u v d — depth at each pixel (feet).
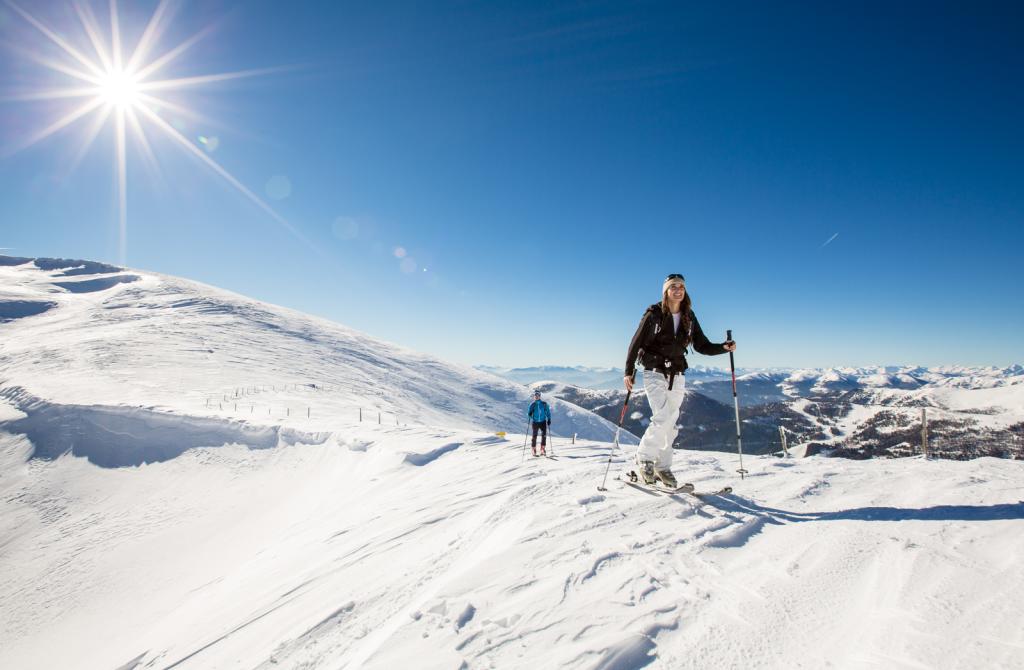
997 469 14.03
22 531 72.79
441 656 5.97
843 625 6.01
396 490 31.78
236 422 89.25
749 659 5.45
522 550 8.97
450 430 62.39
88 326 237.86
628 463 18.17
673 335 12.97
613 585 7.41
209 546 56.80
